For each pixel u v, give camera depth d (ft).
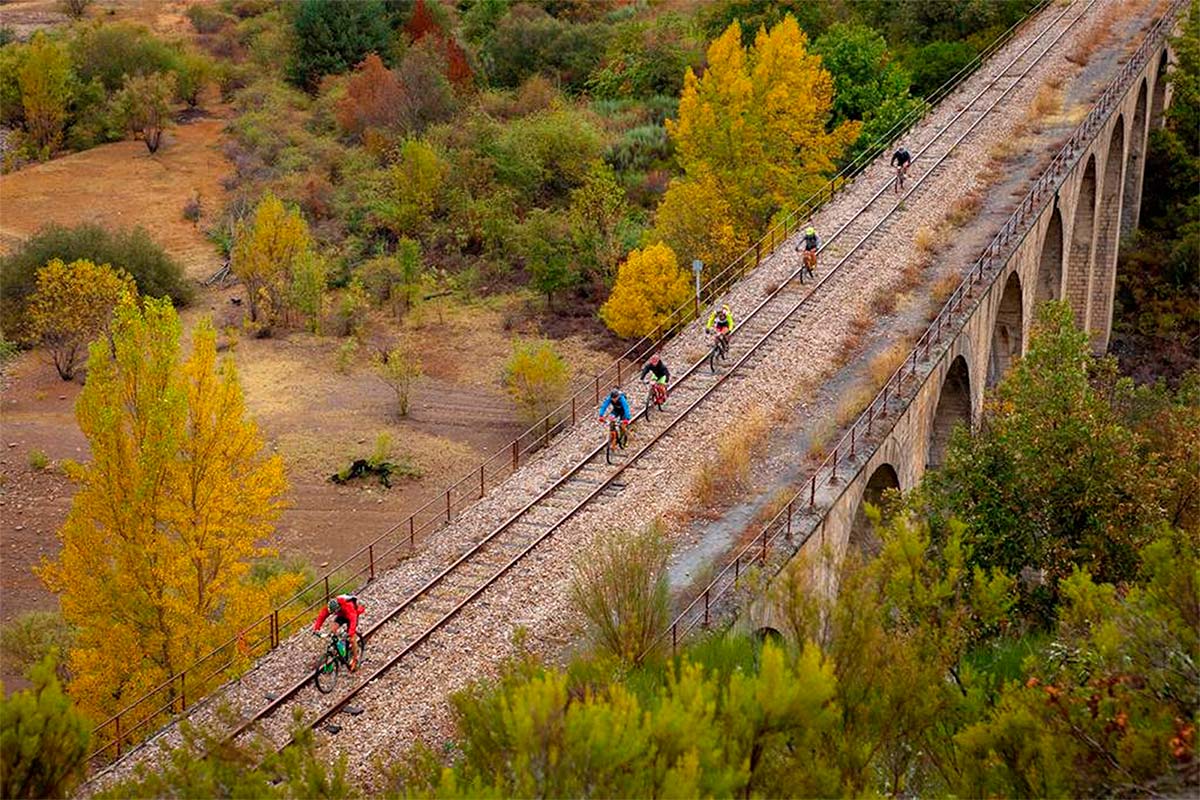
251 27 433.89
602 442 130.93
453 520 117.29
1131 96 235.20
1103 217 240.32
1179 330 257.96
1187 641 64.95
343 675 94.27
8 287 249.14
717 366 144.66
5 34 418.10
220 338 249.96
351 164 317.83
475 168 294.46
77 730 61.16
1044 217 181.37
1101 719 63.31
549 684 54.70
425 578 107.34
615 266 258.57
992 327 163.12
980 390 159.94
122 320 122.52
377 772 83.30
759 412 133.08
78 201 317.01
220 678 110.32
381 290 265.13
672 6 399.03
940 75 273.13
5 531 178.09
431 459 199.21
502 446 204.03
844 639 67.10
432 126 317.22
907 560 74.02
